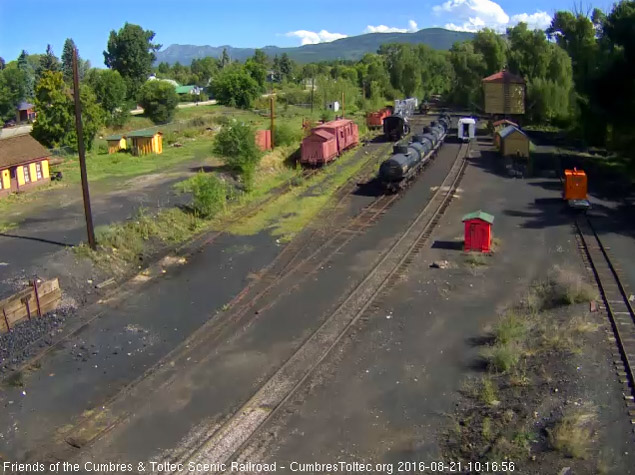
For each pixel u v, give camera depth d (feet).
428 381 54.08
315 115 281.13
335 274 81.20
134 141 168.55
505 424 46.26
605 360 53.93
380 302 71.51
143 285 79.61
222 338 64.08
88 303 73.72
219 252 91.81
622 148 146.51
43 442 47.29
